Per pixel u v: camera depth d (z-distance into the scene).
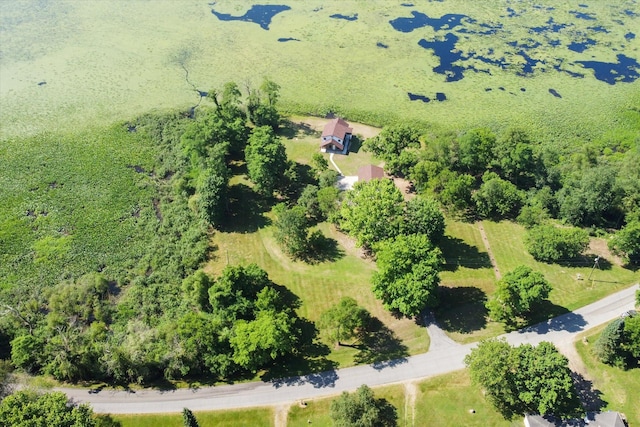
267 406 92.88
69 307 113.69
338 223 133.25
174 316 111.25
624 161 140.00
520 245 126.31
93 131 171.88
